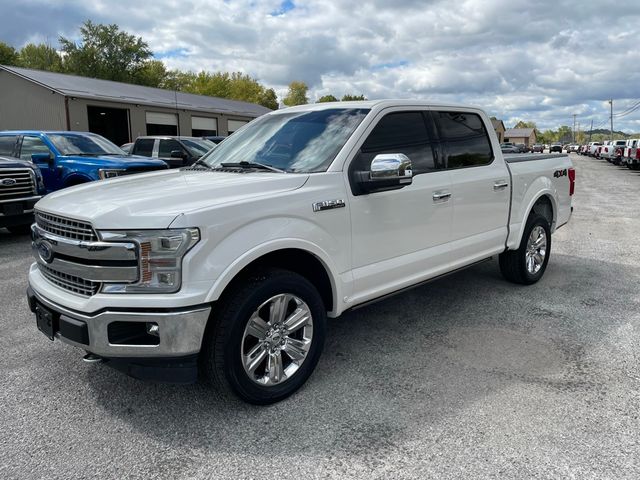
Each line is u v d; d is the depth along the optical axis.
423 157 4.20
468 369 3.66
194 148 14.17
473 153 4.76
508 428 2.89
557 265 6.77
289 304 3.29
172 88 68.31
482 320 4.66
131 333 2.79
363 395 3.29
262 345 3.11
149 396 3.31
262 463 2.62
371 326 4.52
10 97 26.94
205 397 3.29
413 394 3.30
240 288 2.97
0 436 2.86
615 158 35.72
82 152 10.02
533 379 3.50
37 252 3.28
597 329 4.43
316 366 3.57
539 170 5.63
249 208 2.95
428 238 4.18
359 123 3.77
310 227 3.24
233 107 36.56
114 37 57.75
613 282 5.93
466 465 2.57
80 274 2.83
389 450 2.71
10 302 5.21
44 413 3.11
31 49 64.19
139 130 28.67
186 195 2.94
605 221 10.72
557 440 2.77
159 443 2.80
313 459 2.64
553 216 6.07
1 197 7.89
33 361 3.83
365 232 3.62
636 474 2.49
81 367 3.74
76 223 2.88
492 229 4.96
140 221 2.69
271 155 3.86
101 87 28.98
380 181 3.47
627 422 2.95
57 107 25.59
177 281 2.70
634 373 3.58
